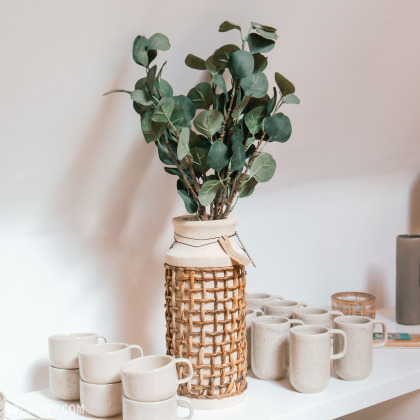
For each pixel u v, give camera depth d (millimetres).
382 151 1791
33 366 1286
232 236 1175
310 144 1620
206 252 1126
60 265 1295
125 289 1390
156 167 1379
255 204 1572
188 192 1207
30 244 1254
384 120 1737
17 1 1096
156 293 1442
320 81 1551
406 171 1891
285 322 1282
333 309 1591
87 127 1249
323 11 1442
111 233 1354
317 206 1704
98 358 1077
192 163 1176
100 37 1197
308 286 1723
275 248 1635
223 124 1146
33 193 1229
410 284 1672
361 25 1518
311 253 1714
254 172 1184
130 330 1407
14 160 1187
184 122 1181
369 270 1860
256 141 1493
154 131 1118
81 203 1299
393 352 1467
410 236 1718
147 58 1116
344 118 1652
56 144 1224
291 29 1431
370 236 1848
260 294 1505
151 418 1000
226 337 1147
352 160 1732
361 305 1546
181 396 1153
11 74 1133
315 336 1186
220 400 1141
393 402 1534
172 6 1246
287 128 1176
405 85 1712
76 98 1216
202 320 1133
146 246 1413
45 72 1165
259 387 1251
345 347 1246
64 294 1308
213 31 1332
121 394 1095
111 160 1307
